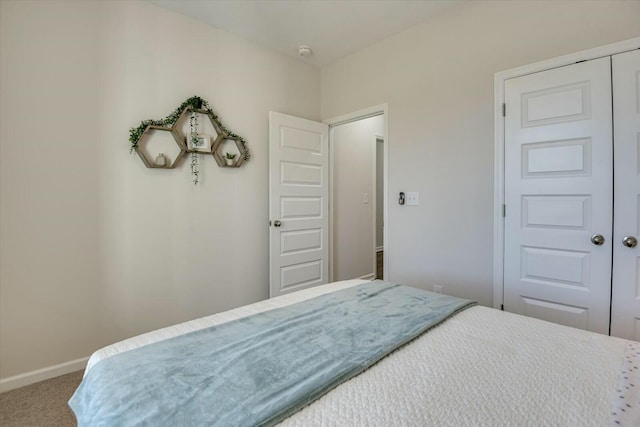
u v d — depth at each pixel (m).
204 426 0.69
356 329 1.19
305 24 2.72
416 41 2.74
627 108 1.80
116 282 2.28
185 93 2.58
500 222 2.27
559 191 2.02
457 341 1.11
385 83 2.98
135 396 0.79
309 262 3.36
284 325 1.22
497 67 2.28
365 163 4.27
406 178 2.82
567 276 2.01
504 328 1.21
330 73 3.50
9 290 1.91
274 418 0.71
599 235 1.88
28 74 1.93
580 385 0.83
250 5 2.45
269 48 3.13
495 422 0.70
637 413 0.72
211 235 2.77
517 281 2.21
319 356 0.99
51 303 2.04
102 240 2.21
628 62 1.79
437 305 1.45
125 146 2.30
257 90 3.05
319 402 0.78
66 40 2.05
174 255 2.55
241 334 1.16
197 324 1.27
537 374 0.89
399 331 1.16
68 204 2.08
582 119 1.93
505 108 2.24
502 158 2.25
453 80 2.51
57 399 1.82
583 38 1.93
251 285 3.04
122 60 2.28
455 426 0.69
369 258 4.34
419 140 2.73
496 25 2.28
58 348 2.06
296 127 3.22
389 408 0.75
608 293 1.87
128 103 2.30
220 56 2.79
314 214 3.40
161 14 2.45
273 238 3.04
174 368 0.92
